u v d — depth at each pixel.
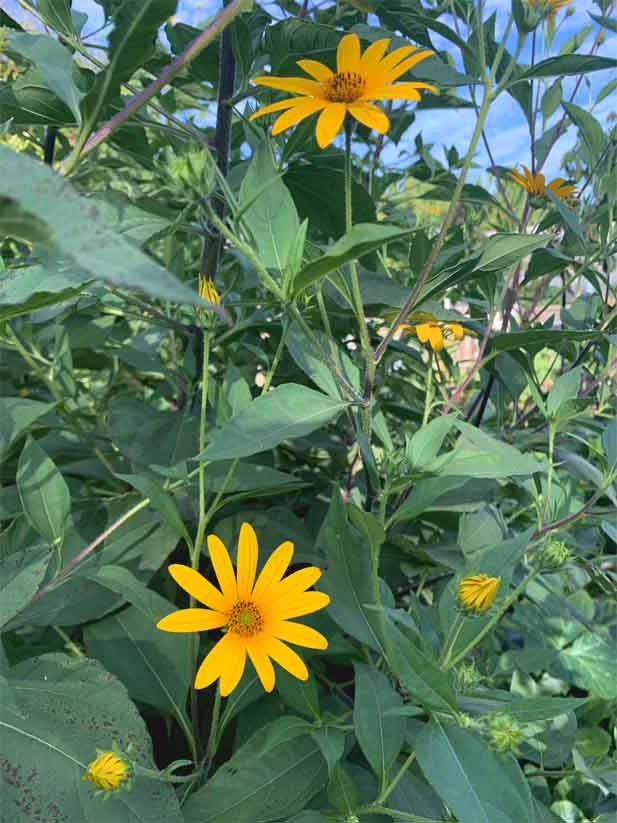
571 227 0.50
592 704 0.60
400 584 0.55
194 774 0.35
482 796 0.29
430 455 0.36
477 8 0.35
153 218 0.35
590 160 0.61
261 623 0.32
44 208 0.14
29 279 0.29
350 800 0.33
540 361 1.09
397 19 0.47
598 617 0.69
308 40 0.44
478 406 0.68
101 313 0.59
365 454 0.36
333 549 0.41
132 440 0.50
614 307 0.58
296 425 0.34
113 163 0.62
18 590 0.36
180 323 0.54
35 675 0.35
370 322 0.59
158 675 0.40
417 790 0.38
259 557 0.49
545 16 0.36
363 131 0.76
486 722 0.30
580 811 0.53
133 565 0.45
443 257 0.37
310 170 0.51
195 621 0.31
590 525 0.51
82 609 0.42
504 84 0.33
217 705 0.38
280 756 0.36
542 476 0.54
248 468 0.43
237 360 0.71
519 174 0.60
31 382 0.78
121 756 0.30
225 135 0.49
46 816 0.30
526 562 0.55
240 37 0.46
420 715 0.40
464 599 0.34
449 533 0.58
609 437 0.46
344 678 0.52
